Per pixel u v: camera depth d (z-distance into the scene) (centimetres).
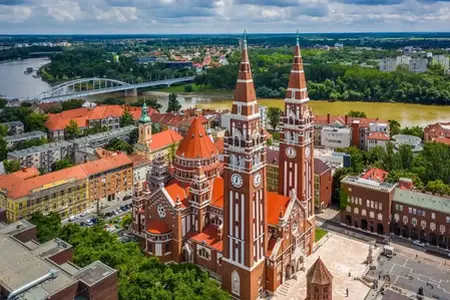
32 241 11438
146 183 14388
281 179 13150
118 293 9881
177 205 12750
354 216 16075
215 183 13525
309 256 13850
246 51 10431
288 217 12062
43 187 16375
